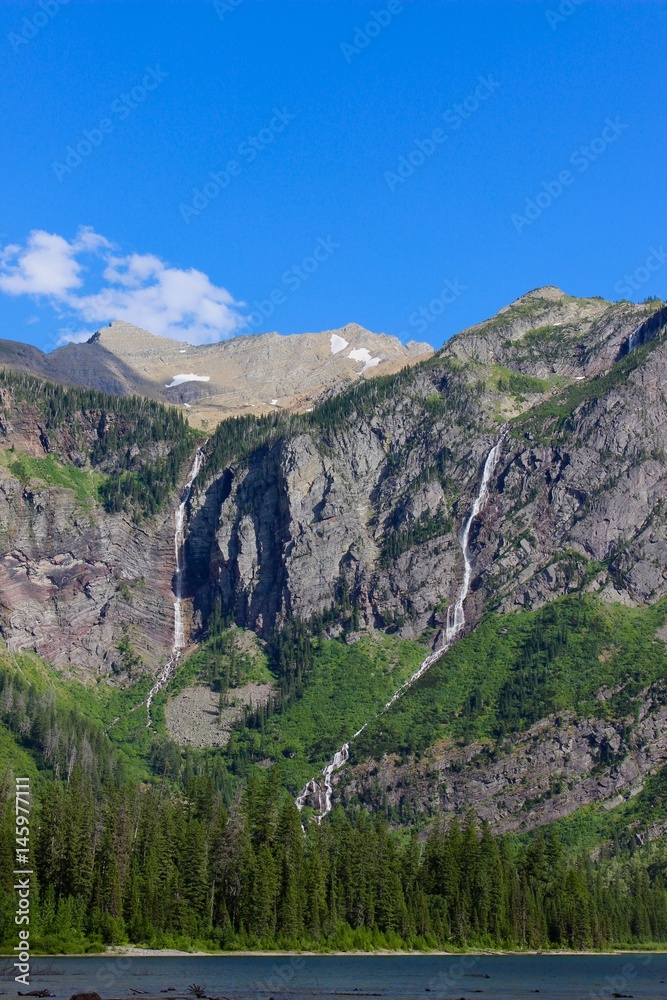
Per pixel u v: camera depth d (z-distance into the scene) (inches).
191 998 6358.3
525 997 7096.5
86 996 5994.1
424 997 6934.1
